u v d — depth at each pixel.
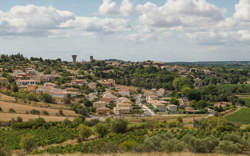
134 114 149.38
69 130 101.88
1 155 27.77
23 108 125.31
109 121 113.88
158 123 110.75
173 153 33.94
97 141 79.44
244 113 157.50
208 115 152.62
